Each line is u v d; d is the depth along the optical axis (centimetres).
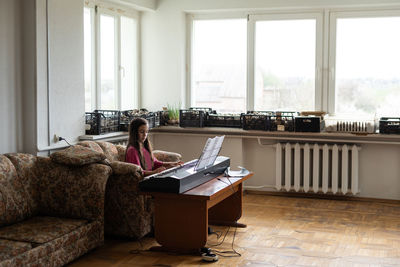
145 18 676
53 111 487
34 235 359
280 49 648
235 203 492
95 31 580
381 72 617
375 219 528
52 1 479
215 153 440
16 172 402
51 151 489
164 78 676
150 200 447
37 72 465
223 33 669
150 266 387
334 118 602
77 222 394
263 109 661
